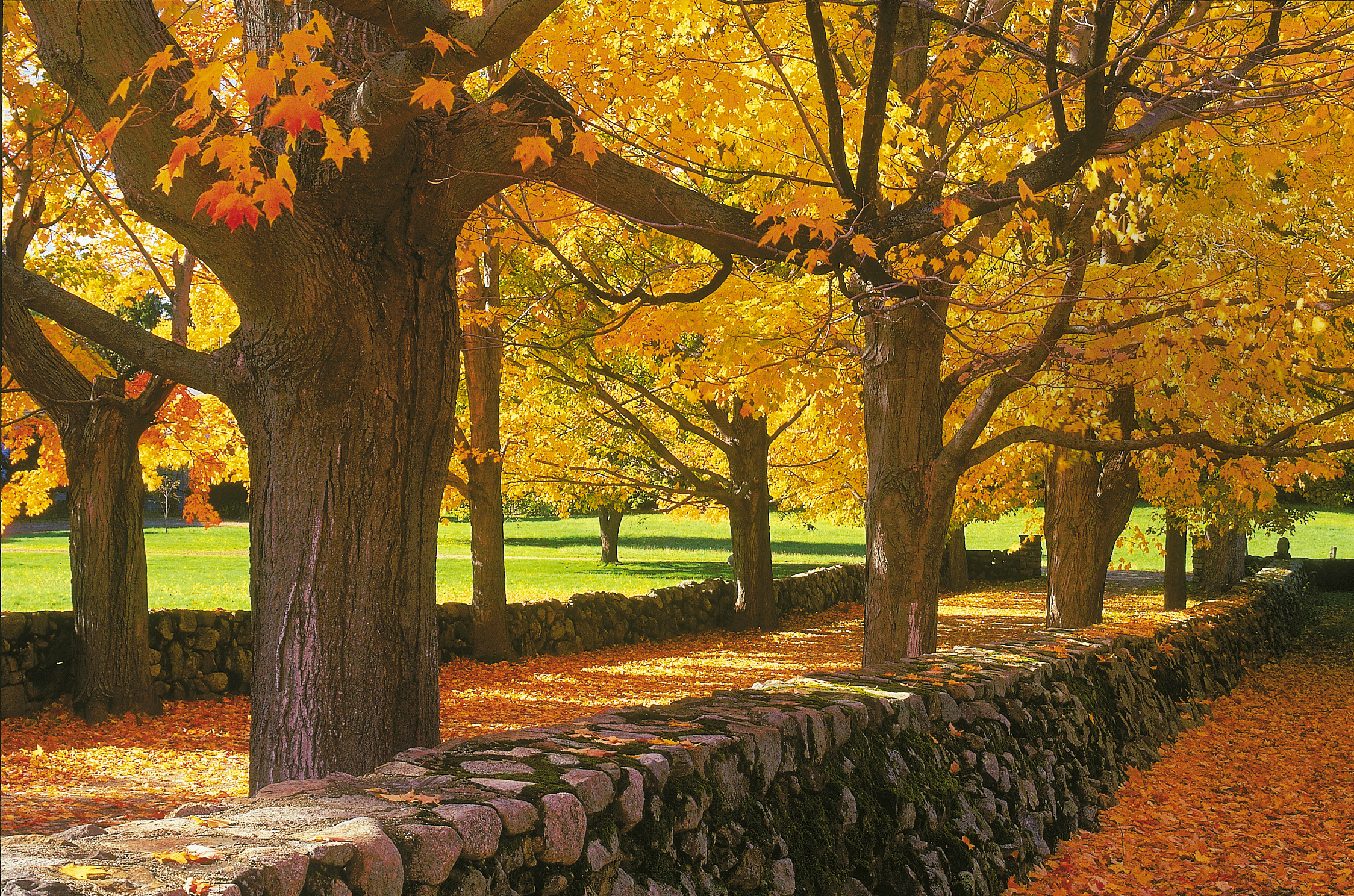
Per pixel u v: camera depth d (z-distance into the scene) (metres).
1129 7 7.11
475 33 3.92
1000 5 7.09
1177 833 6.84
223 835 2.54
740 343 8.52
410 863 2.59
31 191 10.39
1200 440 7.76
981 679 6.43
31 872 2.04
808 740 4.59
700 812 3.74
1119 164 6.44
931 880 4.83
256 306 4.54
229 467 13.73
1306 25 6.15
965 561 27.42
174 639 10.96
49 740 8.97
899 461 7.92
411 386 4.84
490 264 13.57
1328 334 9.03
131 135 4.07
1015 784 6.13
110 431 9.98
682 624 18.33
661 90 6.77
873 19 7.77
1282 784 8.26
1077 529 12.51
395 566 4.81
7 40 8.90
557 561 32.34
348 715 4.65
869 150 5.15
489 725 10.07
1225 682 12.97
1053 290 8.40
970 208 5.65
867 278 5.73
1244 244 8.70
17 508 12.52
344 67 4.62
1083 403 10.90
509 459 16.83
